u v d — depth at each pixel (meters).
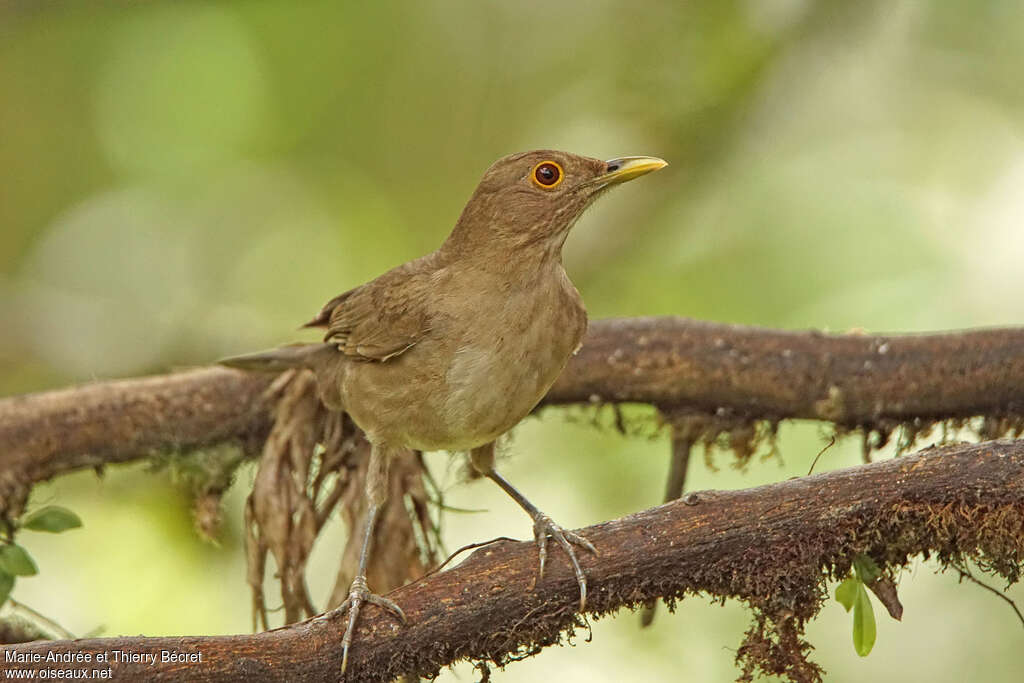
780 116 14.27
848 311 12.80
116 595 11.98
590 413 12.16
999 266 12.76
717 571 6.97
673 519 7.02
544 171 8.41
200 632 11.85
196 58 15.52
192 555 12.18
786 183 13.92
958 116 13.91
